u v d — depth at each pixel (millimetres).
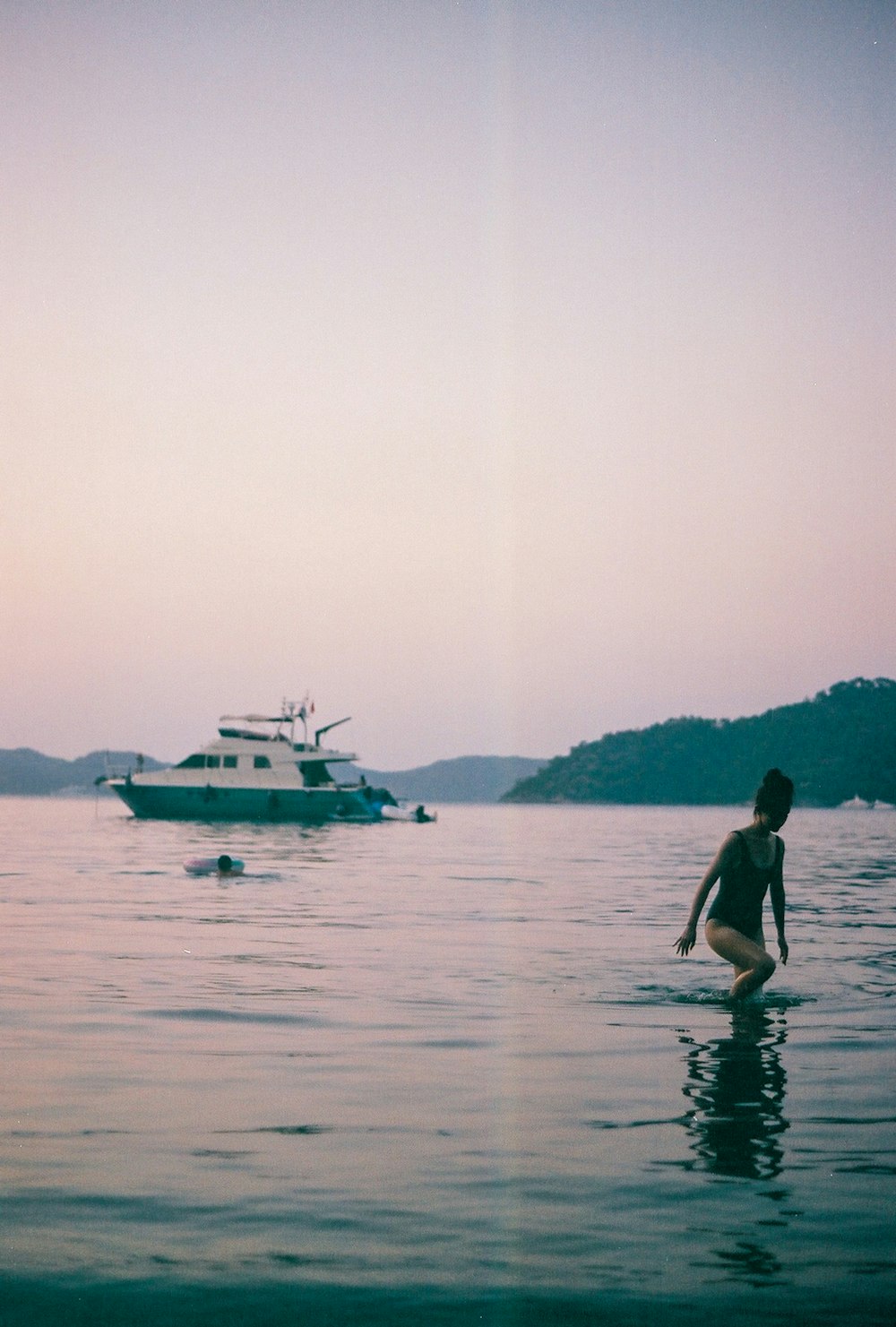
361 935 15312
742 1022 9398
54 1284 4418
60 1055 8078
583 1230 4930
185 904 19406
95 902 19547
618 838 64500
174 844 42125
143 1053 8156
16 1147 6008
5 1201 5242
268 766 61906
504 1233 4891
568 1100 6953
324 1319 4156
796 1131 6340
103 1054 8117
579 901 20969
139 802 62500
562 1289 4379
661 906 20156
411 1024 9234
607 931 16031
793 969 12336
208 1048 8320
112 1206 5180
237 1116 6598
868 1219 5066
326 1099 6957
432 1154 5914
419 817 75125
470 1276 4496
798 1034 8906
